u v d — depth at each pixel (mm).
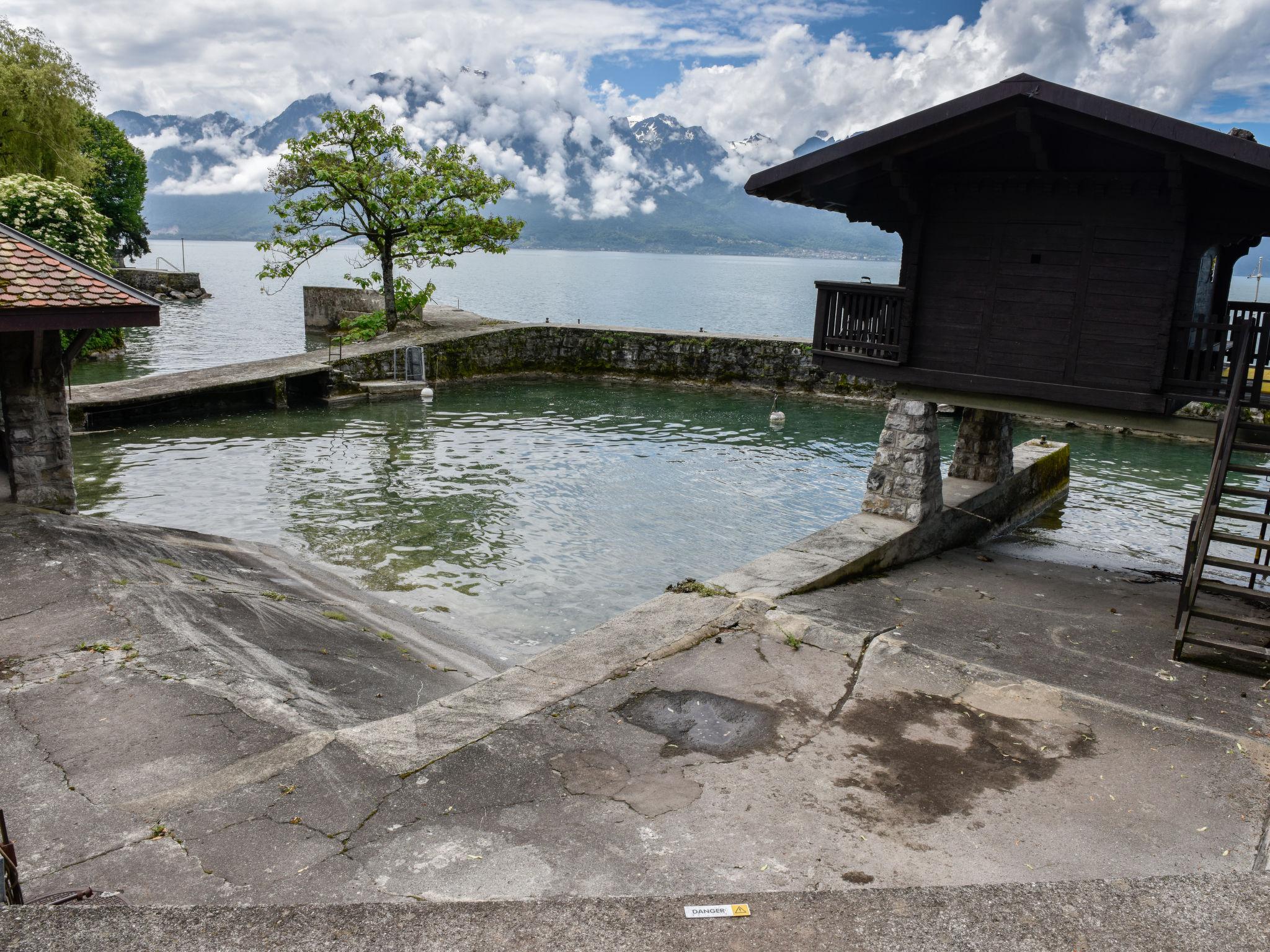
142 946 2799
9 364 10922
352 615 10281
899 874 4820
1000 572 12094
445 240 33188
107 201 54656
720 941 2934
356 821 5102
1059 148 9555
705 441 22625
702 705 6844
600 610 11641
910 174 10172
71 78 31938
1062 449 18000
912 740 6434
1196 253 9016
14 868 3334
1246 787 5879
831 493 18047
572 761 5918
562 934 2959
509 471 18859
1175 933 2959
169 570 9742
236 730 6188
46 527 10195
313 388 26641
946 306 10727
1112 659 8477
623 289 105312
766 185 10805
